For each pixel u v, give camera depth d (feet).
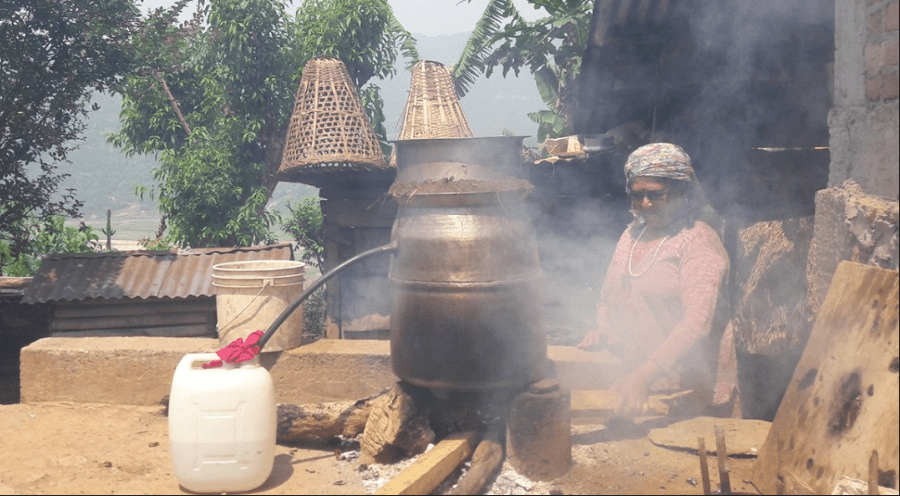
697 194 12.82
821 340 10.31
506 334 11.53
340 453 13.39
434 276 11.51
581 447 12.66
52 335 24.32
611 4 17.62
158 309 24.82
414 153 12.05
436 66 25.93
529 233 12.23
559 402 11.46
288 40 57.88
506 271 11.56
